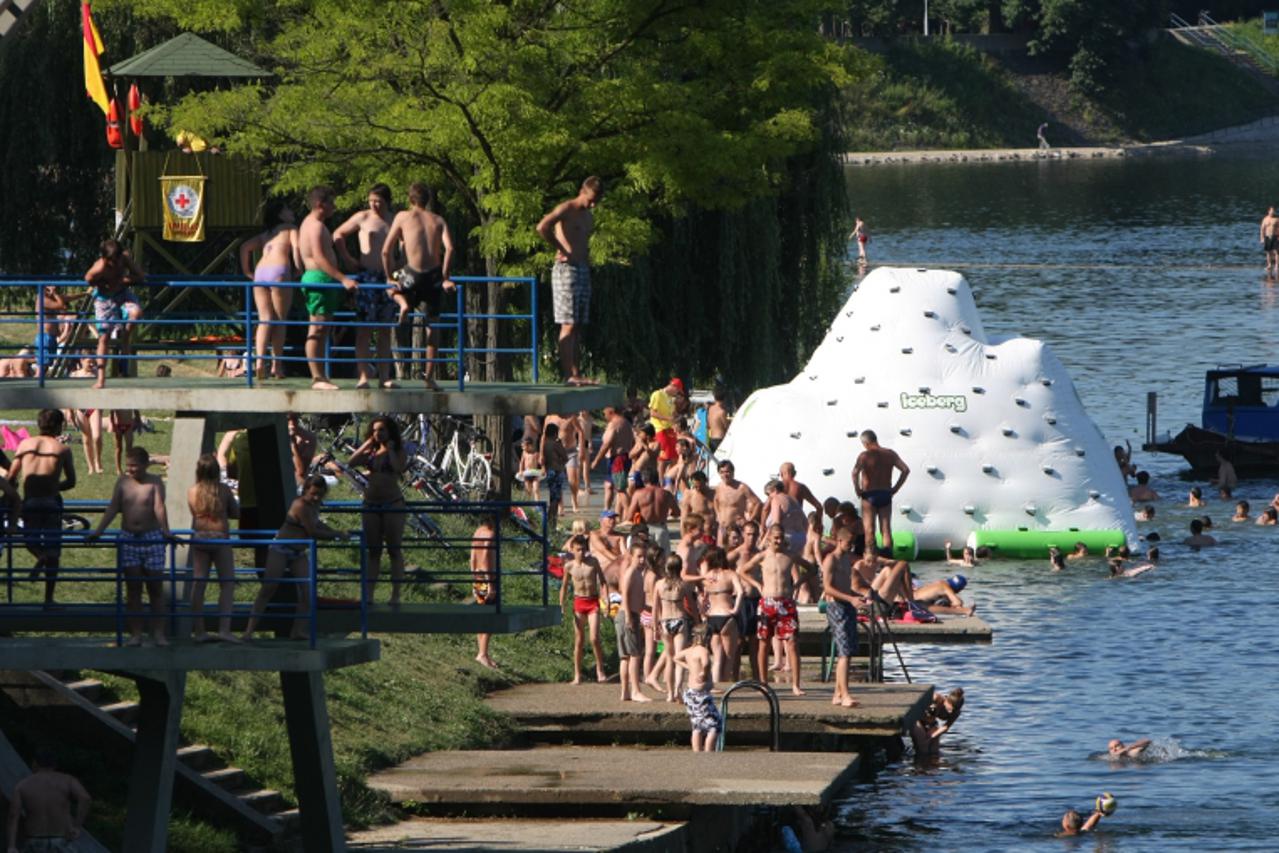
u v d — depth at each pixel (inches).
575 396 2018.9
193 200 3538.4
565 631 3398.1
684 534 3112.7
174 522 2032.5
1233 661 3558.1
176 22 4340.6
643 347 4722.0
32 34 4739.2
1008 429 4461.1
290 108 3595.0
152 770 1995.6
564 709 2913.4
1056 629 3811.5
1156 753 3011.8
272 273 2116.1
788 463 3627.0
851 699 2898.6
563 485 4005.9
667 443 4325.8
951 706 3184.1
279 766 2448.3
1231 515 4972.9
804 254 5162.4
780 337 5157.5
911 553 4419.3
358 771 2541.8
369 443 2153.1
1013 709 3297.2
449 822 2506.2
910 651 3698.3
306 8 3841.0
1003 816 2763.3
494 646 3230.8
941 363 4505.4
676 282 4867.1
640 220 3873.0
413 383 2113.7
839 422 4461.1
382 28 3617.1
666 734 2908.5
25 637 2262.6
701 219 4869.6
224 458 2984.7
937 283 4613.7
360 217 2105.1
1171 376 6702.8
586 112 3730.3
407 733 2748.5
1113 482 4500.5
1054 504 4443.9
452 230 4205.2
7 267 4835.1
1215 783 2876.5
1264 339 7445.9
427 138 3681.1
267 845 2271.2
